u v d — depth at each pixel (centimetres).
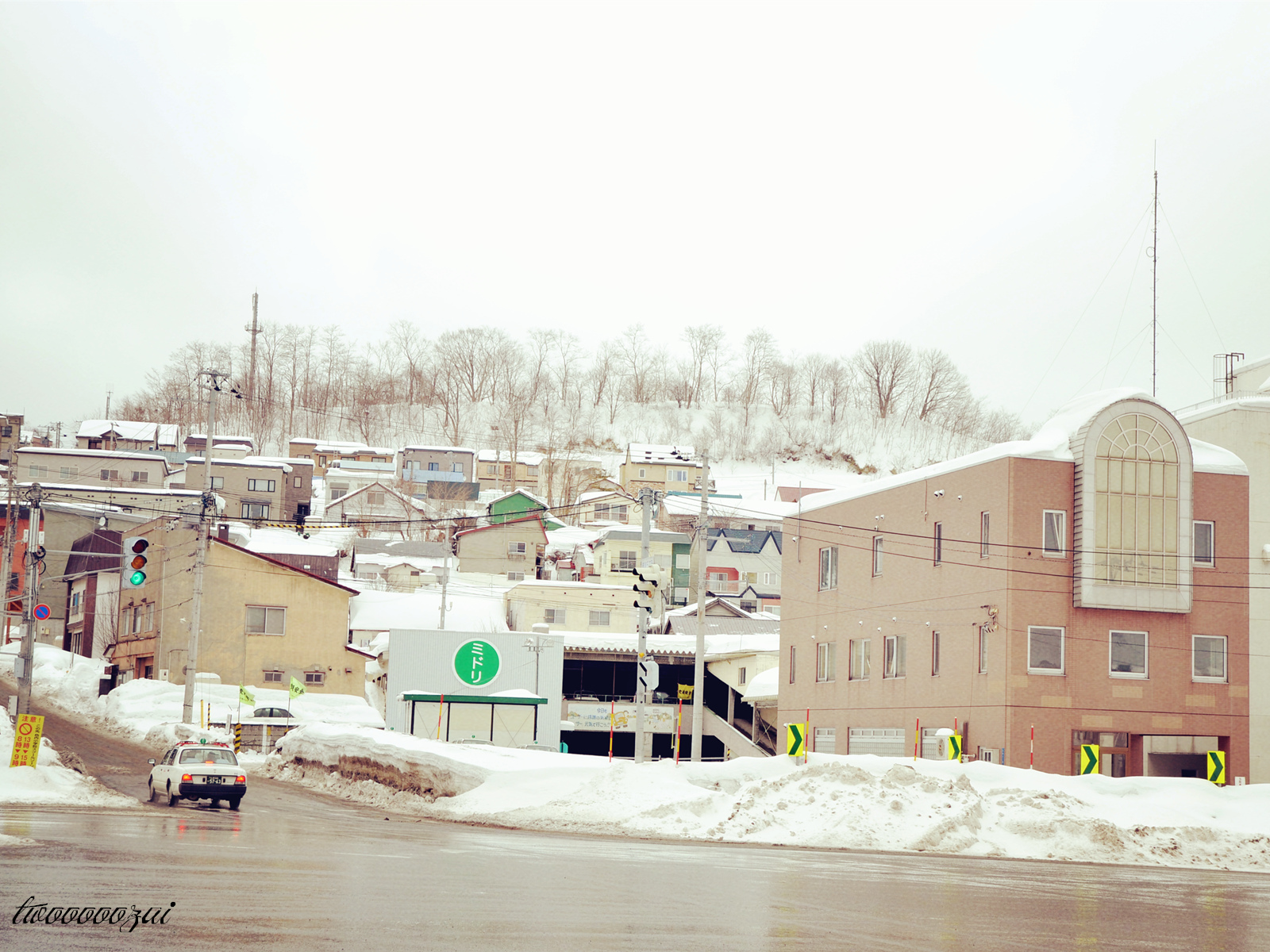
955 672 3706
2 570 4556
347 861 1667
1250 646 3966
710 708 6331
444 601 6688
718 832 2416
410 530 11050
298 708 5553
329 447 14038
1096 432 3509
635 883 1538
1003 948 1142
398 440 18825
